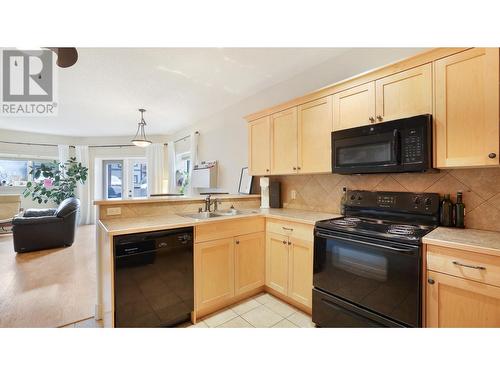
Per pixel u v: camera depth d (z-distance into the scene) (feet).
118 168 22.44
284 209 9.29
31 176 20.24
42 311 7.11
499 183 5.10
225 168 13.32
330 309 5.93
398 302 4.79
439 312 4.37
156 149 20.79
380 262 5.05
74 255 12.61
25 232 13.03
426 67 5.19
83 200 21.71
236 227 7.38
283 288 7.43
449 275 4.25
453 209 5.58
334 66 8.08
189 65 8.63
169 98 11.91
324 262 6.08
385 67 5.78
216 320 6.61
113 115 14.93
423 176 6.15
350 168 6.41
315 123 7.40
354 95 6.45
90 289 8.62
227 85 10.37
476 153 4.57
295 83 9.41
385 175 6.84
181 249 6.22
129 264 5.40
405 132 5.38
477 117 4.56
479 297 3.96
